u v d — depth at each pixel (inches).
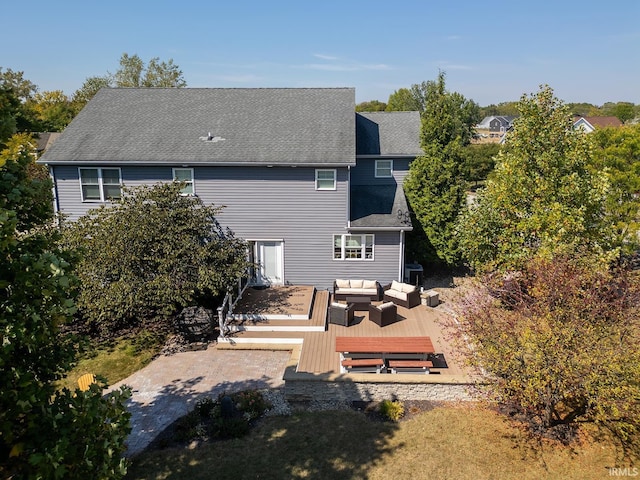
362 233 768.9
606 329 394.9
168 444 430.6
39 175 946.1
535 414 461.4
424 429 452.1
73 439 216.5
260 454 418.3
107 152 749.9
